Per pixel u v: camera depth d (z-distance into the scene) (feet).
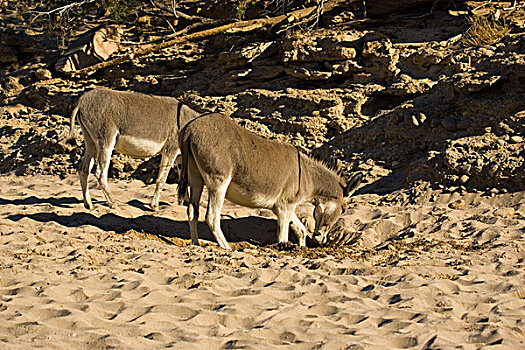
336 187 29.43
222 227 31.35
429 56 42.60
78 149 44.39
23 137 49.08
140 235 28.37
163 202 35.96
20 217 30.42
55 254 24.21
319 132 41.70
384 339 16.35
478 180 32.99
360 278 21.48
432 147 37.50
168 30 56.65
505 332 16.58
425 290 20.07
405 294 19.72
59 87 53.52
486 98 37.99
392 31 47.03
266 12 52.80
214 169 25.96
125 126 33.81
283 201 27.94
